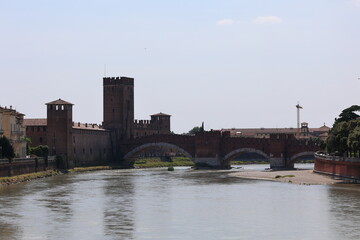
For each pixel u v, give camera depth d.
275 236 151.25
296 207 192.00
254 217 175.38
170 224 165.50
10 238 149.50
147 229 159.25
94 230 157.88
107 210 187.62
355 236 150.38
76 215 178.62
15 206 195.12
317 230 157.12
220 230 158.12
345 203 198.88
